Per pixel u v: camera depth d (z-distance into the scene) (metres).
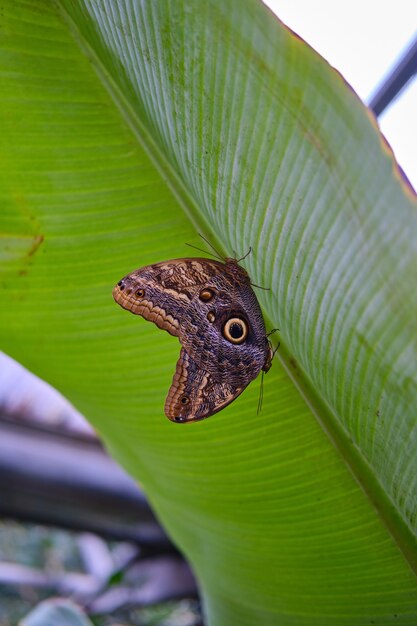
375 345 0.69
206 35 0.68
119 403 0.84
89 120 0.78
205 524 0.86
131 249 0.80
